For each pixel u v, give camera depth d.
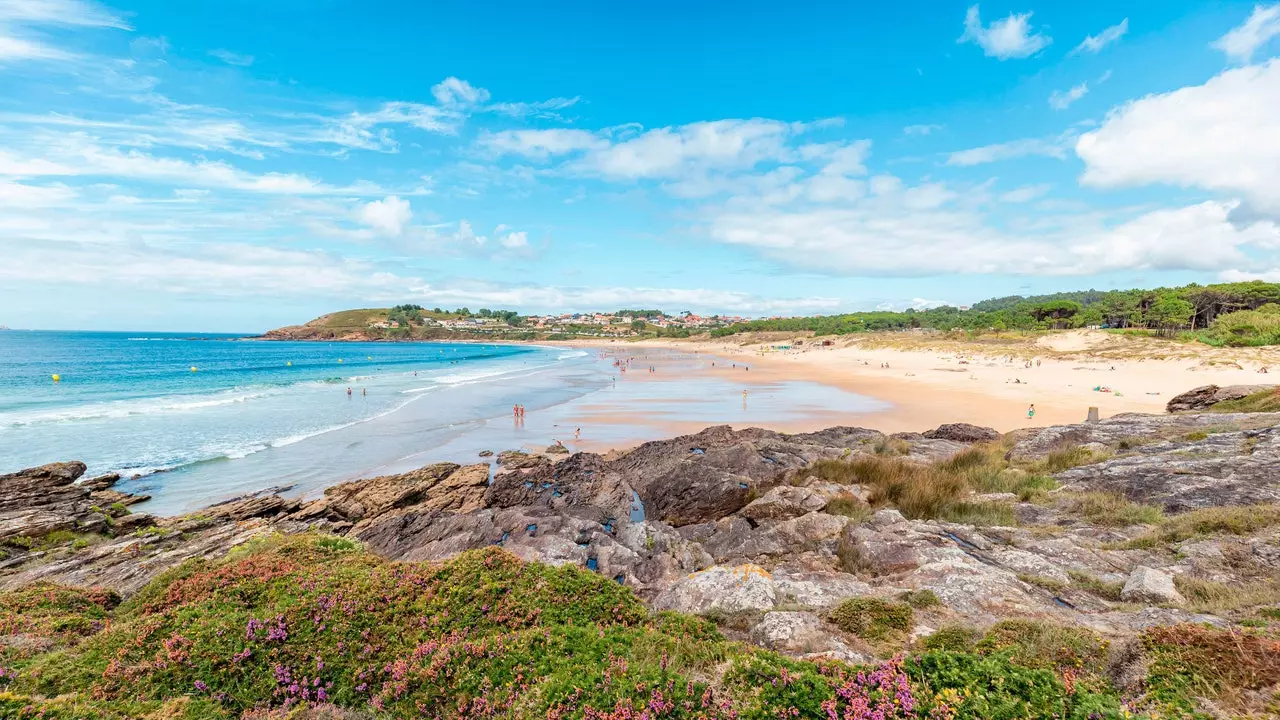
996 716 5.49
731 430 32.78
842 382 77.12
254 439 39.84
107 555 18.55
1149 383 64.12
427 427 44.84
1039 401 53.25
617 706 6.25
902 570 11.96
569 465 28.38
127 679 7.79
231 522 22.52
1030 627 7.99
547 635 8.30
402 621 9.20
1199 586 9.43
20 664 8.32
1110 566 11.33
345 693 7.81
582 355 175.50
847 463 23.02
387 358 147.12
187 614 9.38
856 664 7.08
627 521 21.67
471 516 18.72
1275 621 7.25
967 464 22.88
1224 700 5.62
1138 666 6.48
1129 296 147.00
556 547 14.88
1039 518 15.41
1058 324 145.38
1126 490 16.14
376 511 25.16
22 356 124.19
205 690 7.68
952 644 8.02
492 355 170.50
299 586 10.37
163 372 93.56
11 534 20.36
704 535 18.19
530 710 6.63
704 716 6.12
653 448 31.41
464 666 7.71
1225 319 104.56
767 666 6.77
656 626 9.22
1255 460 15.72
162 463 33.09
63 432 41.00
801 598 10.71
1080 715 5.30
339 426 44.97
